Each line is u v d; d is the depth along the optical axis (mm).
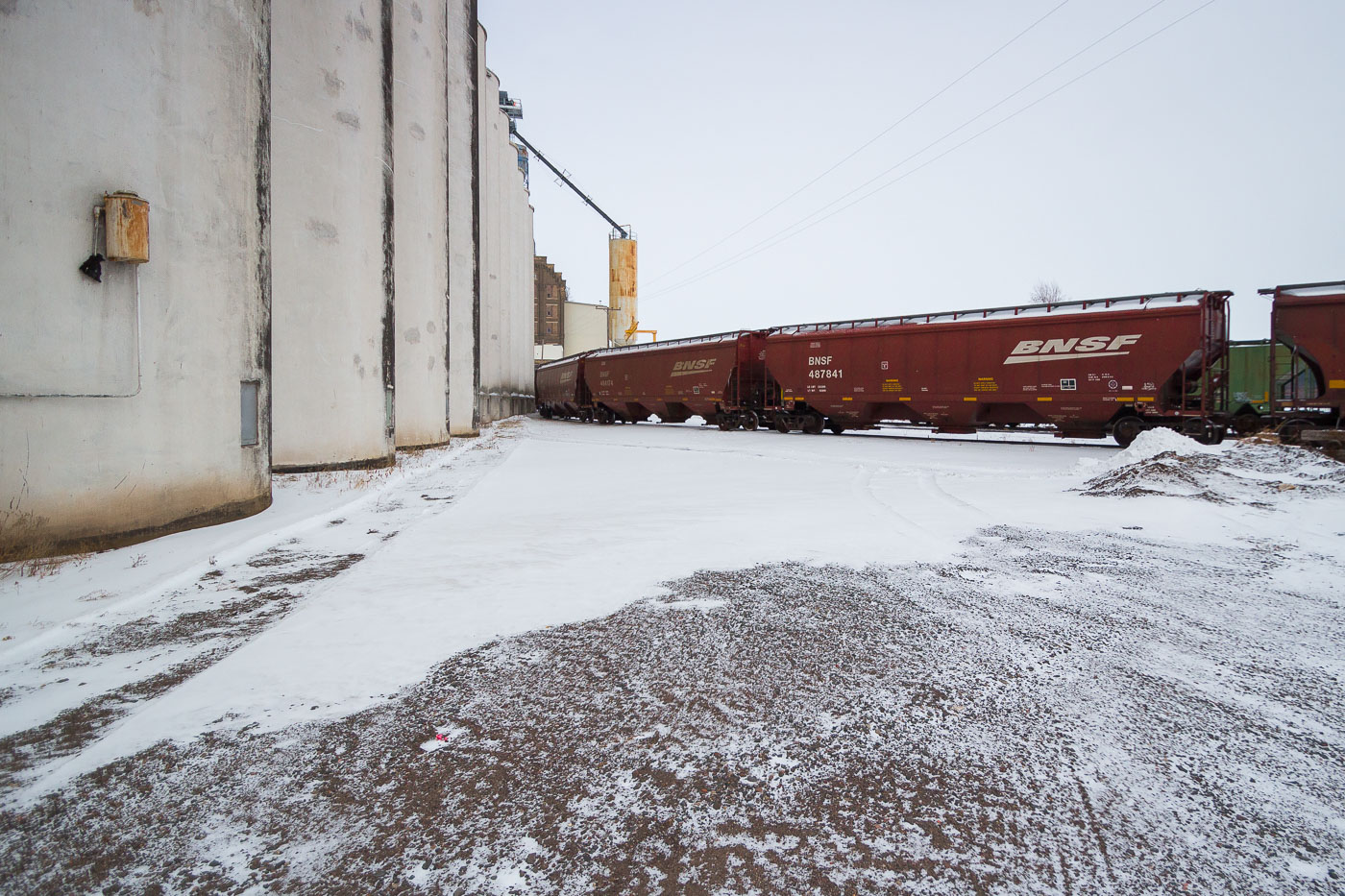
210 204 7906
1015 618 4414
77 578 5500
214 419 7973
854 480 11875
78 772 2688
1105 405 18328
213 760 2770
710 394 29703
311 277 13578
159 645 4086
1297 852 2168
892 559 5973
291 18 13148
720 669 3639
